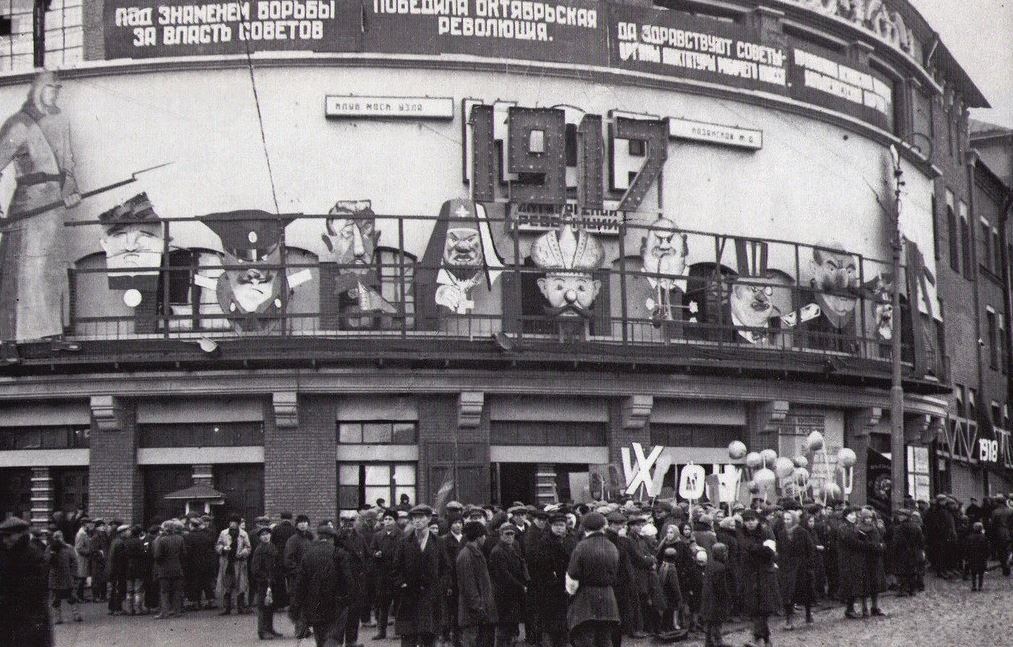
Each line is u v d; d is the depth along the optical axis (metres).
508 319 30.25
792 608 20.52
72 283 29.66
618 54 32.09
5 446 30.28
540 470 30.42
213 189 30.02
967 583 27.45
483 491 29.19
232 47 30.16
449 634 19.36
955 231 45.97
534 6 31.42
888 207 37.94
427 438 29.23
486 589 16.19
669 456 29.36
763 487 26.31
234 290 28.42
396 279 28.70
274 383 28.31
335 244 29.11
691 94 33.19
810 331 33.41
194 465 29.25
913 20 41.16
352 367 28.33
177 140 30.16
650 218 32.19
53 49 30.61
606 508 19.47
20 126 29.67
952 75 45.84
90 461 29.25
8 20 30.75
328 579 16.62
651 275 29.81
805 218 35.16
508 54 31.11
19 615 13.31
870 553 21.56
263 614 20.39
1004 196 53.69
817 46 37.41
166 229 28.36
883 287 35.72
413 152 30.52
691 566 20.56
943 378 42.25
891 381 34.38
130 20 30.31
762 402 32.50
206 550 24.69
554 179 30.42
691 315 32.69
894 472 31.36
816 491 33.19
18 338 28.97
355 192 30.20
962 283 46.53
